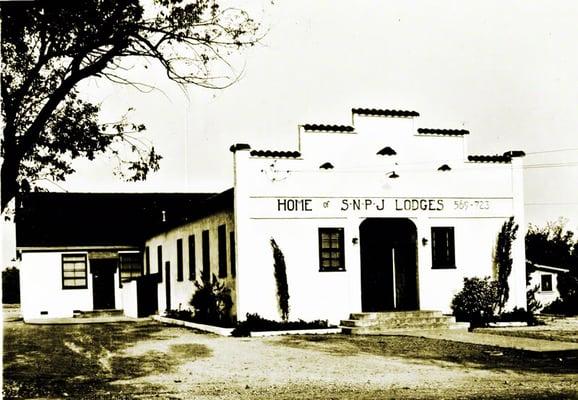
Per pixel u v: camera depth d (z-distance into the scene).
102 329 25.72
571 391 11.09
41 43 12.39
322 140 23.11
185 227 30.03
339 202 23.11
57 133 13.55
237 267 21.91
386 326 22.12
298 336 20.94
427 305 23.91
